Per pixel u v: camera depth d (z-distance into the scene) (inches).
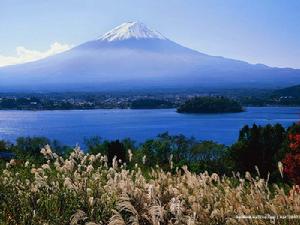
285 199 346.9
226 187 377.4
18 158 597.9
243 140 928.3
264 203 346.6
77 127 6752.0
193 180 377.7
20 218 328.8
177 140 1524.4
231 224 321.4
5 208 341.4
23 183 391.5
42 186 364.8
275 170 803.4
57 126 6943.9
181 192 364.5
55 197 348.5
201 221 324.8
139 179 380.5
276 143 888.9
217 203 337.1
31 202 350.3
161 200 347.9
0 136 5506.9
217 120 7440.9
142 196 340.5
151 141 1454.2
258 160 892.6
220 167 1094.4
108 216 331.3
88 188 343.9
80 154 411.8
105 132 5944.9
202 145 1461.6
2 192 359.3
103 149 1262.3
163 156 1423.5
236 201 347.9
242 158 908.6
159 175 401.4
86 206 340.5
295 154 542.3
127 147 1644.9
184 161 1170.6
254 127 921.5
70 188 358.3
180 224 310.5
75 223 318.3
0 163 552.4
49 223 323.3
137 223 303.6
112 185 358.3
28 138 1579.7
